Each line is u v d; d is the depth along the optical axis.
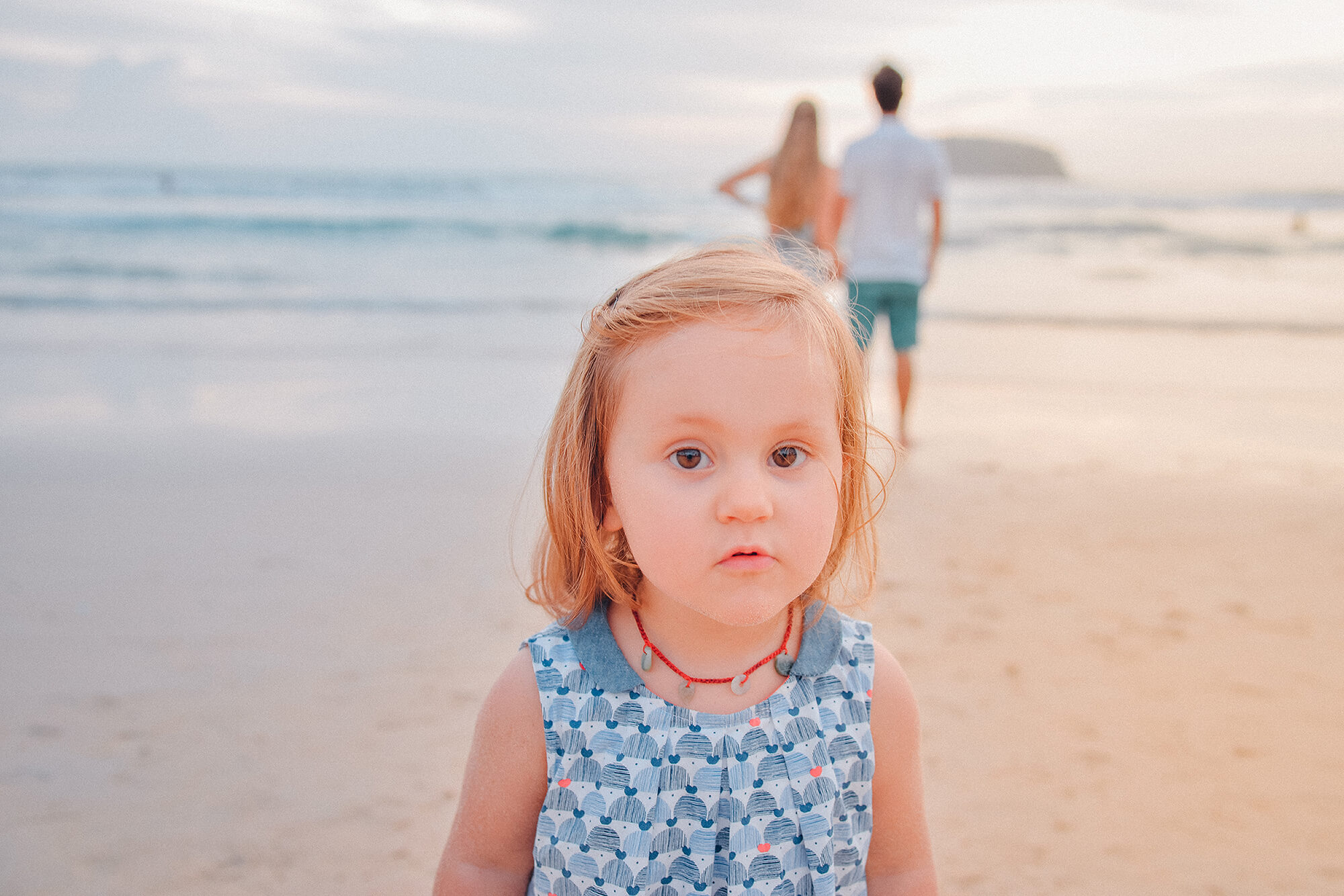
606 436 0.95
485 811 1.03
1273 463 5.59
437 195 31.48
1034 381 8.16
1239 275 15.51
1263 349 9.65
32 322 10.77
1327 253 18.11
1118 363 8.95
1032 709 2.81
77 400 7.14
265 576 3.81
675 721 0.99
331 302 12.53
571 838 0.98
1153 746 2.62
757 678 1.01
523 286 14.35
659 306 0.89
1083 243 19.84
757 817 0.98
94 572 3.84
